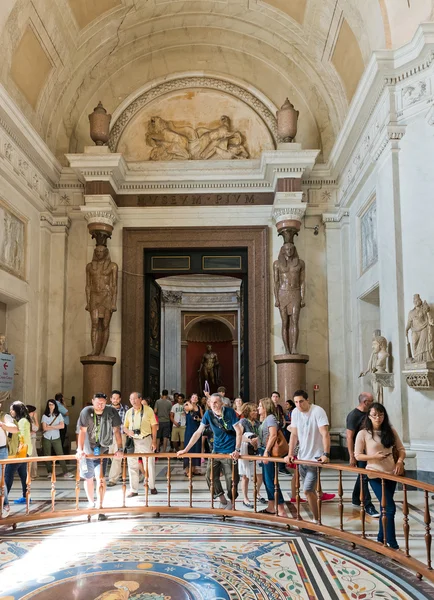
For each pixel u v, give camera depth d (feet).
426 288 33.01
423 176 33.81
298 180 46.70
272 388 47.91
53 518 24.53
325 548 19.44
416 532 21.65
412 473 32.14
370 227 41.68
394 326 34.58
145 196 50.31
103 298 46.62
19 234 43.55
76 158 45.88
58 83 47.93
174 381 87.25
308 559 18.21
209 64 52.70
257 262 49.70
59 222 49.57
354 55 42.50
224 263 50.93
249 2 47.39
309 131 51.78
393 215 34.83
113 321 48.65
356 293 46.14
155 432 30.45
